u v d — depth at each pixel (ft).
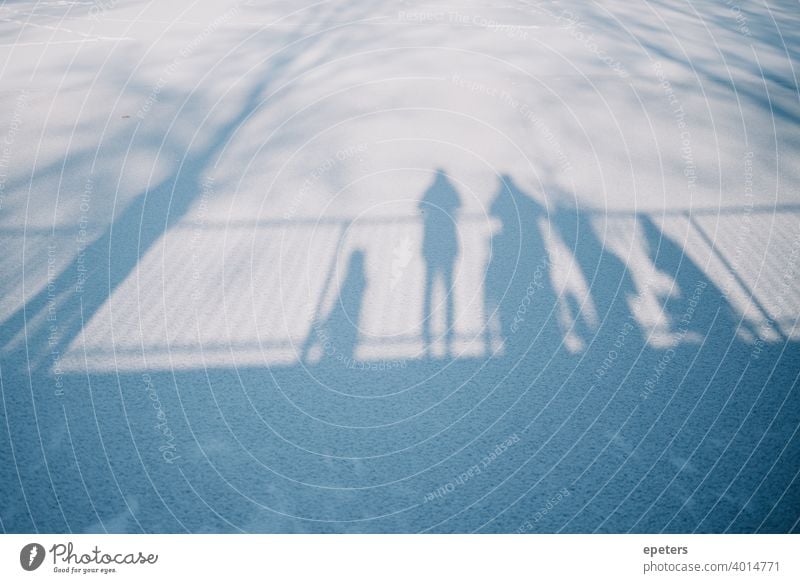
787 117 23.65
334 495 9.29
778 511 9.23
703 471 9.81
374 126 21.74
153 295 13.37
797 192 18.21
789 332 12.72
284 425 10.42
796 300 13.66
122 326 12.46
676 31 34.17
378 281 14.08
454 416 10.71
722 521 9.09
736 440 10.35
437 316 13.07
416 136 21.11
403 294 13.71
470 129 21.72
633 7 38.91
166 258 14.61
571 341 12.46
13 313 12.63
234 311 13.03
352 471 9.66
